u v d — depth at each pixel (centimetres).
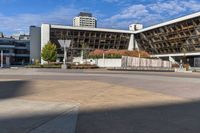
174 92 1605
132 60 5988
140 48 9675
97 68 5688
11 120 820
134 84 2080
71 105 1100
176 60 8044
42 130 714
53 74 3212
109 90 1650
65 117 876
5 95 1368
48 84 1948
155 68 5641
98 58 6669
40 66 5794
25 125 761
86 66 5603
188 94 1514
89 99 1273
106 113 949
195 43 7169
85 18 12150
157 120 845
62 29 8512
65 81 2211
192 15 6875
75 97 1335
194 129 742
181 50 7819
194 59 7294
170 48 8262
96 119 852
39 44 8462
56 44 8406
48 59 7481
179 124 797
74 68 5412
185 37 7438
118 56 6412
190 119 864
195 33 7050
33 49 8438
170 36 8006
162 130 729
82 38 8850
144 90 1688
